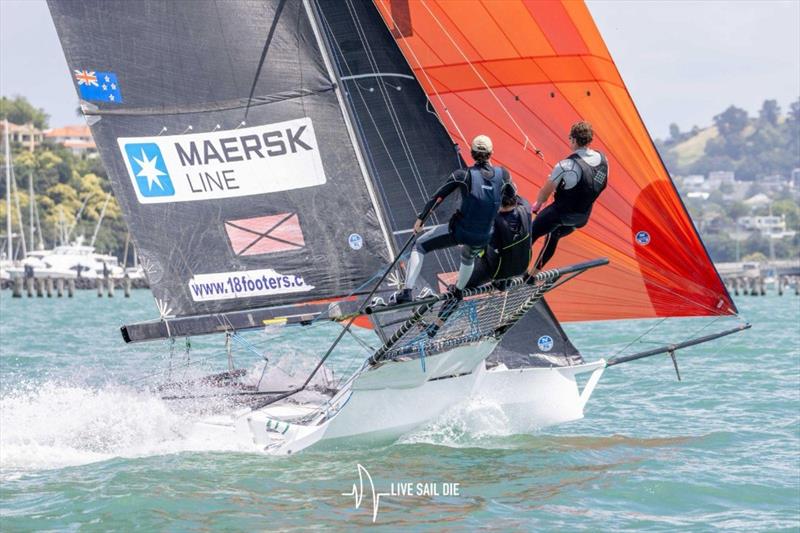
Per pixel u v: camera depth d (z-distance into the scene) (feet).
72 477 140.67
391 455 152.05
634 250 179.42
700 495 132.57
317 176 163.73
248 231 164.66
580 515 123.75
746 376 246.88
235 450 155.63
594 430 174.70
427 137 168.96
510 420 164.66
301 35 162.71
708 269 177.58
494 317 149.48
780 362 277.23
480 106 184.75
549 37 179.93
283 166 163.94
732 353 302.86
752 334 382.83
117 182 164.35
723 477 141.08
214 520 120.98
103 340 364.79
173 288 164.76
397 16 184.85
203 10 162.20
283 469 143.84
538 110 182.50
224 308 165.17
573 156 137.18
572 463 148.66
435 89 185.26
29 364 281.74
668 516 123.85
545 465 147.43
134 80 163.53
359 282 163.84
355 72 168.86
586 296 182.19
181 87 163.43
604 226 179.63
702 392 220.23
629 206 178.50
